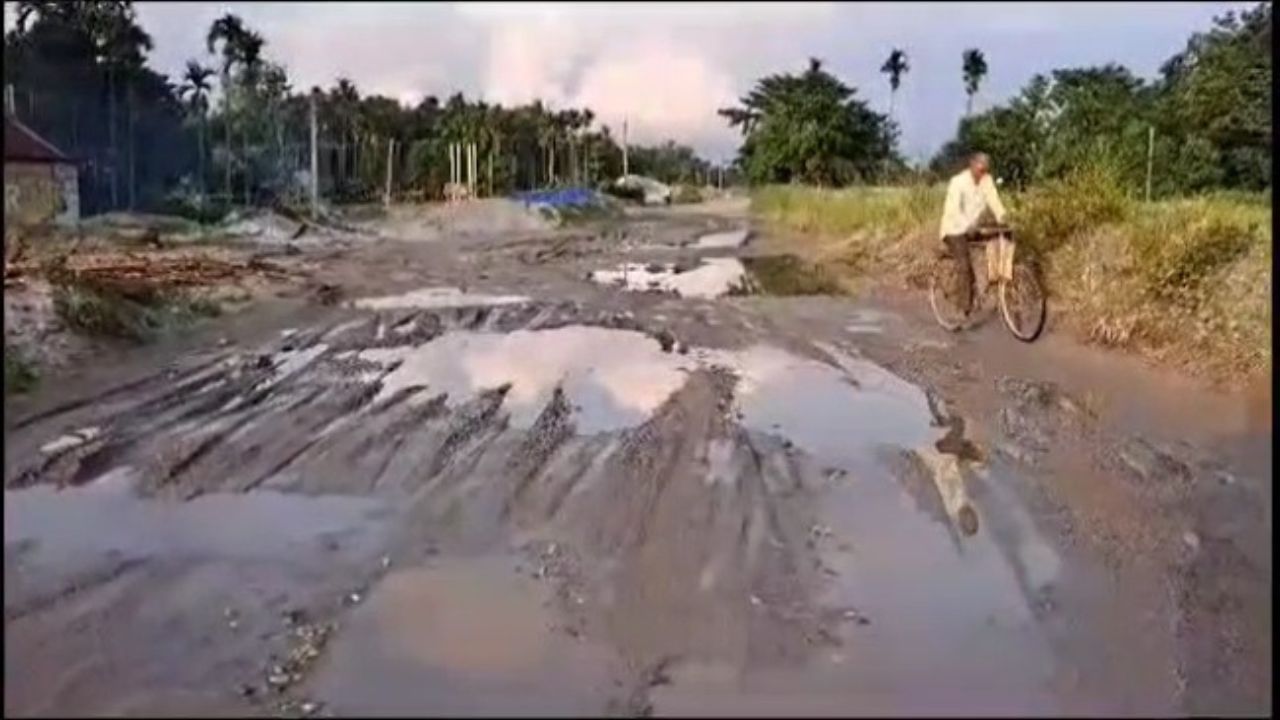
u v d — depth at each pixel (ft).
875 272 63.21
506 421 29.63
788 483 24.62
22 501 23.66
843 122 165.27
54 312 38.58
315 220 125.70
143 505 23.41
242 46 139.44
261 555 20.71
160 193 125.08
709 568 19.98
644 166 285.23
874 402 31.96
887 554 20.70
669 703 15.37
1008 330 41.73
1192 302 36.88
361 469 25.58
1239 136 70.74
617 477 24.94
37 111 112.37
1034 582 19.49
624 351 40.16
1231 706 15.40
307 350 40.27
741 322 46.78
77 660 16.72
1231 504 23.16
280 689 15.87
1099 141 70.08
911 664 16.51
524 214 140.15
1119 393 32.12
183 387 33.60
